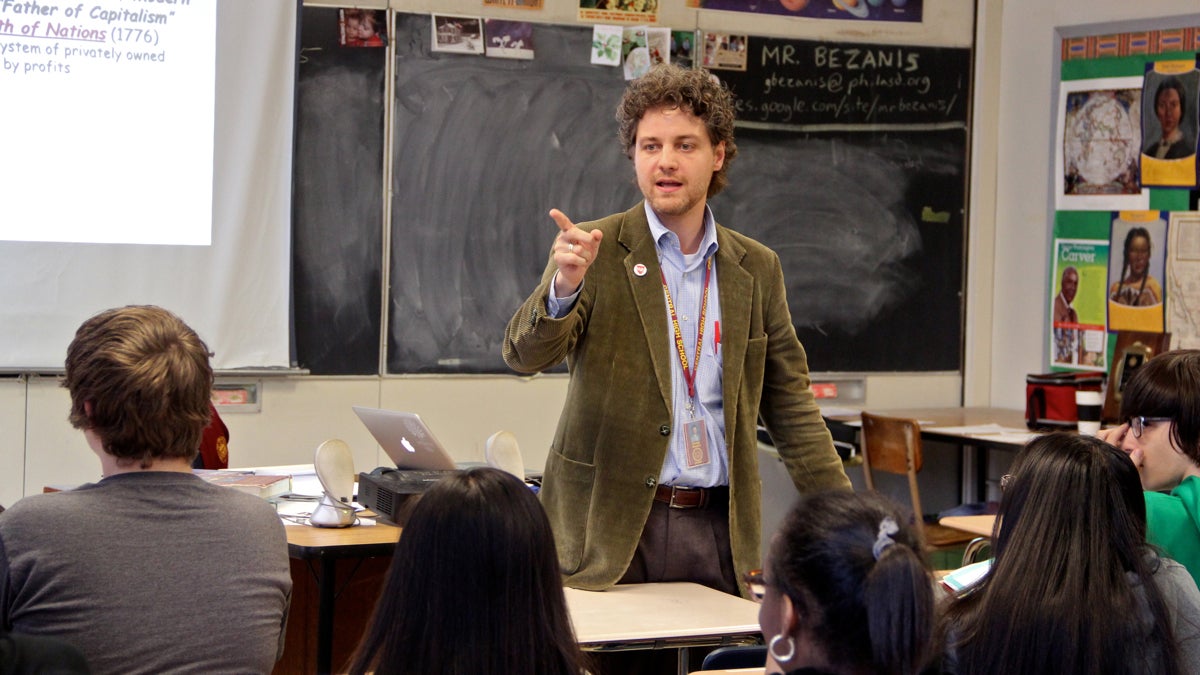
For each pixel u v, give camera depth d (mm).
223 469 3631
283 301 4801
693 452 2395
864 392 5762
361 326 4934
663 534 2396
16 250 4457
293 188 4785
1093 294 5594
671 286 2422
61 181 4500
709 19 5383
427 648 1326
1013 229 5895
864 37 5645
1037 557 1623
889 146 5730
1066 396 5082
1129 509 1657
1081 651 1582
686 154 2303
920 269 5824
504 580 1334
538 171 5137
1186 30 5242
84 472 4594
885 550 1179
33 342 4492
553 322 2174
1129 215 5441
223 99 4680
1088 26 5566
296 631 3230
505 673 1326
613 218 2439
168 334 1684
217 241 4703
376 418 2855
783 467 5477
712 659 2053
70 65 4484
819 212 5621
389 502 2723
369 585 3291
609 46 5203
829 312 5668
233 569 1667
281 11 4738
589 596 2299
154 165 4609
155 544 1627
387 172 4934
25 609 1570
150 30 4570
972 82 5875
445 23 4977
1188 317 5238
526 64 5094
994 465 5906
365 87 4883
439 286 5035
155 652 1589
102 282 4570
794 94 5543
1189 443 2293
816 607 1196
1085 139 5598
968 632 1650
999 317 5953
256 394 4801
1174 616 1725
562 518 2410
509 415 5172
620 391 2365
